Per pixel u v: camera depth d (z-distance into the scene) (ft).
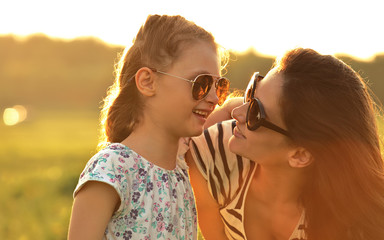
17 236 32.04
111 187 8.41
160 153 9.13
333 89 9.29
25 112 403.54
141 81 8.94
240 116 9.86
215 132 10.75
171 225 9.04
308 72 9.37
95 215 8.32
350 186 9.39
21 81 562.66
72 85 538.47
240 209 10.50
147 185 8.84
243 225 10.61
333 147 9.28
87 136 179.73
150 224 8.76
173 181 9.24
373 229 9.46
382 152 10.46
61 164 84.58
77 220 8.32
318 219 9.87
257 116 9.49
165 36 8.95
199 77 8.83
